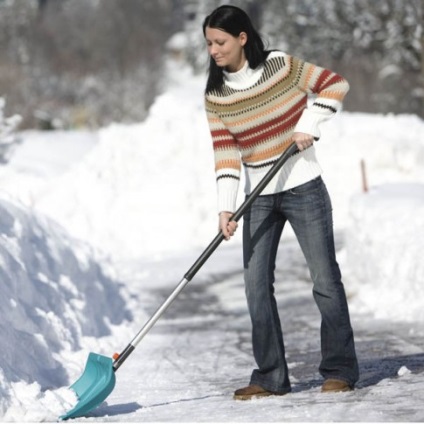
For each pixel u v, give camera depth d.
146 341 17.95
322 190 10.59
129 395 11.82
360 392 10.41
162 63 148.88
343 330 10.59
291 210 10.55
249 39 10.33
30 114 97.81
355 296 21.22
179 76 171.00
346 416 9.09
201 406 10.45
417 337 15.45
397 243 20.66
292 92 10.41
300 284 26.23
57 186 40.66
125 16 160.12
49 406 10.41
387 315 18.77
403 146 41.00
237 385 12.18
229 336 18.52
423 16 81.19
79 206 39.88
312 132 10.17
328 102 10.22
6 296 12.65
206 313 22.91
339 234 35.69
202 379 13.06
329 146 41.31
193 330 19.73
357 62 107.94
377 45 100.94
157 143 41.84
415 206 21.16
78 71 136.88
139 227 39.47
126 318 20.36
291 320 20.33
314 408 9.58
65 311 15.79
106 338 17.17
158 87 137.62
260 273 10.66
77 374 13.46
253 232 10.67
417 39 83.00
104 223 39.53
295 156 10.51
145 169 41.19
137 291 27.02
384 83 99.94
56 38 147.50
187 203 39.91
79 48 151.12
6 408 10.30
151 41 158.62
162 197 40.00
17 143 46.59
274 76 10.34
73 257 17.91
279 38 128.38
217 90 10.55
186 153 41.66
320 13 117.25
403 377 11.33
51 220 19.64
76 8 161.12
